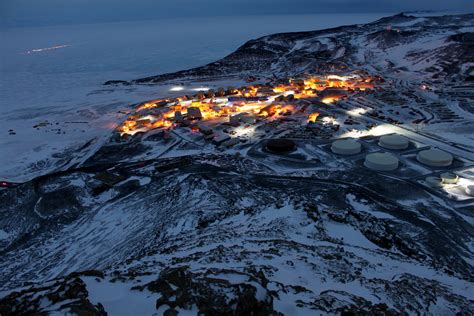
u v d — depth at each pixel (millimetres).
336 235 29484
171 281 11406
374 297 14352
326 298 12500
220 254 20875
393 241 30422
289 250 22391
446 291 17734
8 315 9289
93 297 11094
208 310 9516
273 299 11734
